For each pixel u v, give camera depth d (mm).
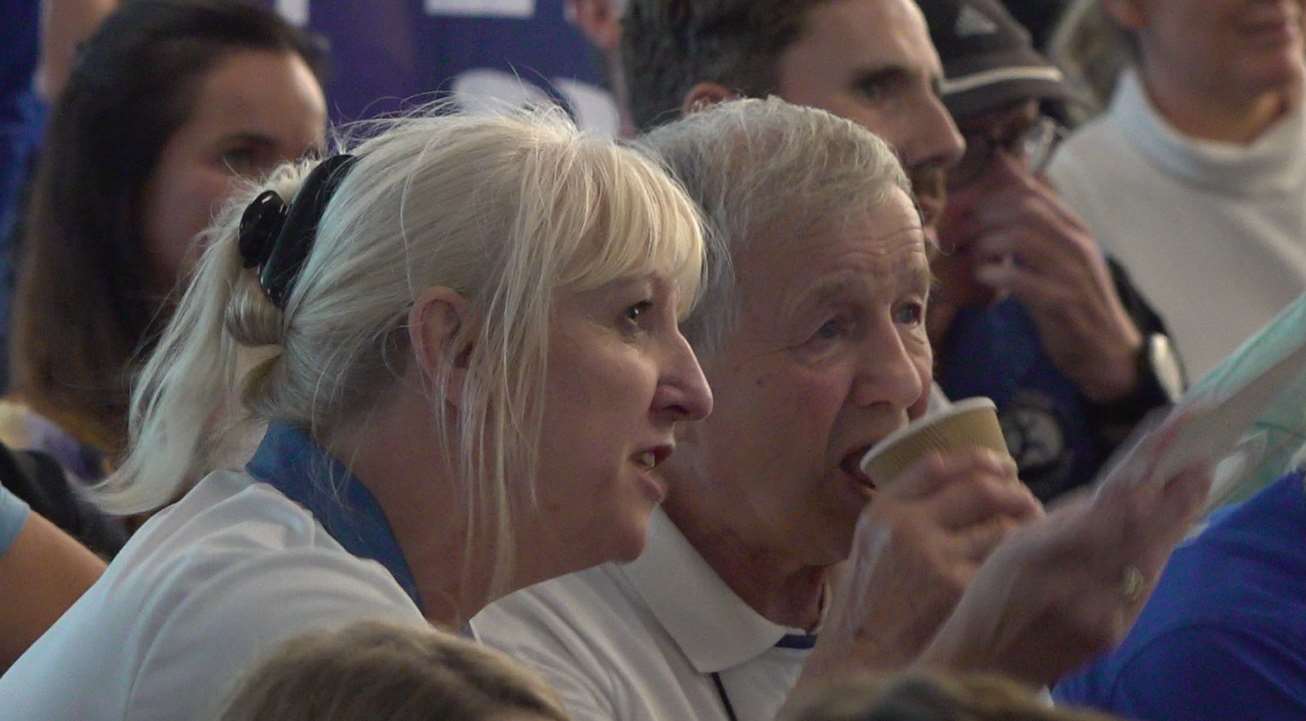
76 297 9523
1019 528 5938
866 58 9375
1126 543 5730
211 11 9836
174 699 5543
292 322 6219
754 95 9453
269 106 9703
